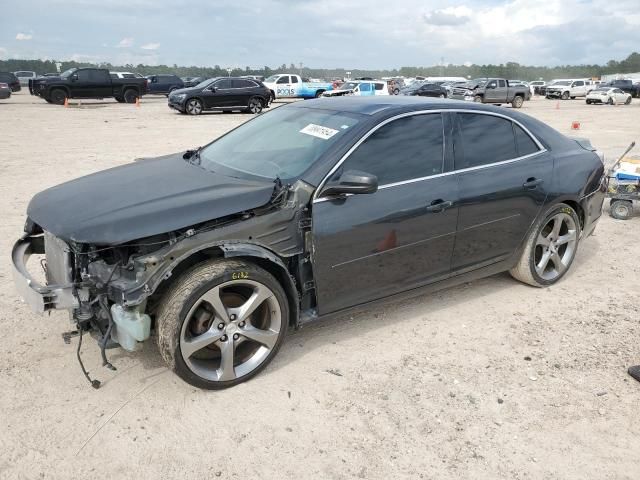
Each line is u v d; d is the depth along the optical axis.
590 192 4.99
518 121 4.61
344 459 2.83
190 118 22.17
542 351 3.89
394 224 3.75
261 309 3.51
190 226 3.19
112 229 3.03
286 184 3.52
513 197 4.38
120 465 2.75
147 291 2.98
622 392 3.42
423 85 33.06
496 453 2.89
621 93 38.66
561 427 3.10
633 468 2.81
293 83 36.00
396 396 3.34
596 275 5.31
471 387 3.45
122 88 29.80
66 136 14.88
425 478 2.72
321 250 3.50
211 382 3.29
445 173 4.04
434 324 4.26
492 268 4.56
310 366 3.64
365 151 3.71
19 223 6.46
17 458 2.77
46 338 3.88
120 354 3.71
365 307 3.91
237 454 2.85
